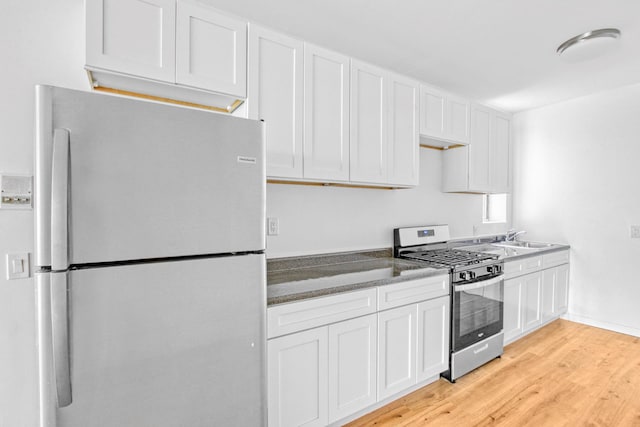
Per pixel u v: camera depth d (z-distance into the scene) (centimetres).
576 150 343
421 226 304
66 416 98
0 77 143
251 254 133
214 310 123
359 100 220
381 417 193
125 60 137
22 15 147
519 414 196
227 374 127
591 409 200
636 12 187
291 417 158
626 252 312
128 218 105
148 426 110
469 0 178
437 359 223
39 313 94
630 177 308
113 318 104
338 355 175
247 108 172
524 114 386
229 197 126
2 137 143
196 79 155
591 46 216
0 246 143
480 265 247
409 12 189
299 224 235
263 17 193
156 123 110
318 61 200
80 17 155
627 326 312
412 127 253
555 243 360
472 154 309
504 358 267
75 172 97
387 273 211
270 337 151
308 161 196
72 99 97
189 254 117
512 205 400
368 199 274
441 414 196
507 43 225
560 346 288
